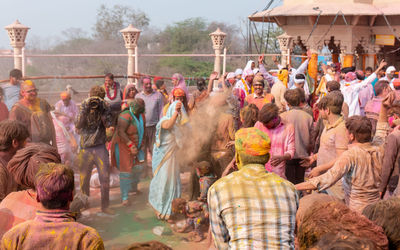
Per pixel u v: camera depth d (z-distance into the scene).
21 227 2.18
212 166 4.92
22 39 7.88
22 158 2.68
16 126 3.25
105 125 5.09
